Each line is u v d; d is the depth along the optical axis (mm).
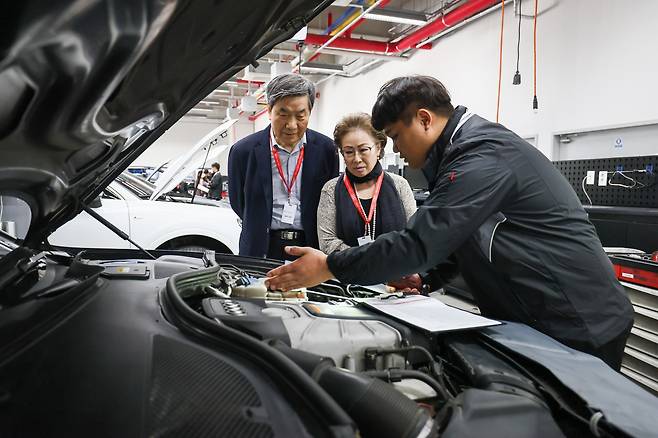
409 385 765
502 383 690
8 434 436
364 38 6492
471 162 938
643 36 3229
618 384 691
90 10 422
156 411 481
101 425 455
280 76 1721
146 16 481
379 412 553
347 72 7828
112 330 686
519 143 984
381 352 797
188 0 500
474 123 1053
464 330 884
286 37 855
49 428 448
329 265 971
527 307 1000
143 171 8875
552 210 970
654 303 1874
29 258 942
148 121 857
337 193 1834
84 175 928
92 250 1438
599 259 993
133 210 2766
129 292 898
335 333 846
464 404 604
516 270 983
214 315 820
